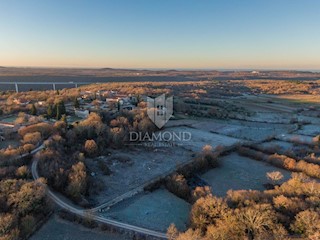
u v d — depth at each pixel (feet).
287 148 335.26
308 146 340.59
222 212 167.22
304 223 153.28
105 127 330.13
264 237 148.46
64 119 338.13
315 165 264.93
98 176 246.06
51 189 211.00
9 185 184.44
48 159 239.71
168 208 202.28
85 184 214.48
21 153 249.75
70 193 203.00
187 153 312.71
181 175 240.12
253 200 178.60
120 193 221.25
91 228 172.24
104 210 194.39
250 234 155.63
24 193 174.81
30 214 170.30
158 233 169.17
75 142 296.71
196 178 254.27
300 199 179.93
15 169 219.41
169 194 224.94
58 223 174.60
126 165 274.16
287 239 147.84
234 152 322.96
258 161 296.51
